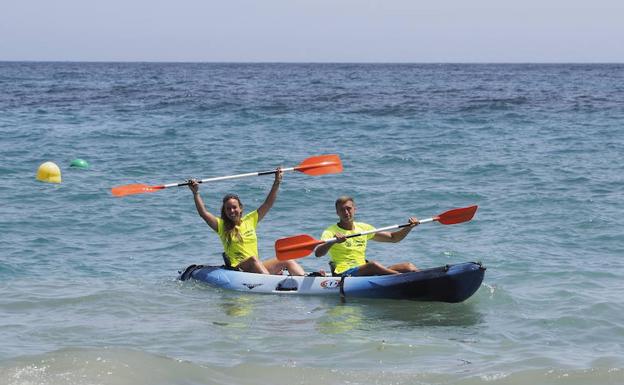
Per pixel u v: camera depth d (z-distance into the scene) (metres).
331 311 10.15
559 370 7.64
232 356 8.21
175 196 18.44
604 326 9.38
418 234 15.02
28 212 16.61
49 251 13.58
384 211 17.22
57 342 8.59
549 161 23.81
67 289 11.11
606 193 18.88
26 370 7.47
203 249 14.00
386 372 7.68
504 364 7.96
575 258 13.08
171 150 26.47
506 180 20.77
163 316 9.83
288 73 133.25
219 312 10.06
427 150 26.39
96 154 25.48
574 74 124.50
